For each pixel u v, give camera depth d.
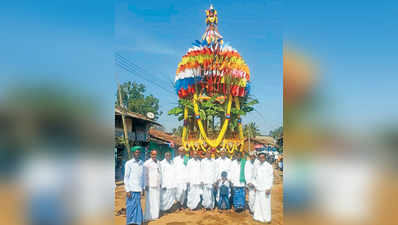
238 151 7.15
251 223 5.58
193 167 6.52
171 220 5.79
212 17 7.43
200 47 7.54
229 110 7.32
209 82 7.46
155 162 5.98
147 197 5.80
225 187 6.35
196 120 7.66
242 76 7.34
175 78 7.81
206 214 6.08
